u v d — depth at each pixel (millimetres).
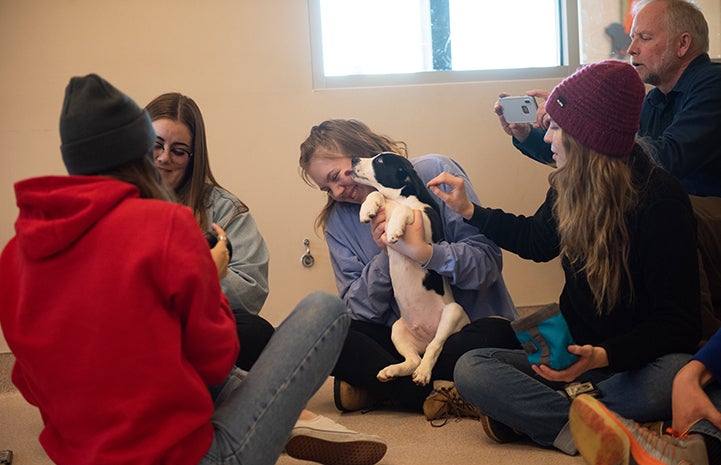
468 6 4145
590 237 1771
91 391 1133
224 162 3945
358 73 4059
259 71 3941
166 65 3885
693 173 2732
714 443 1516
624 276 1755
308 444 1677
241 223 2215
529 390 1843
